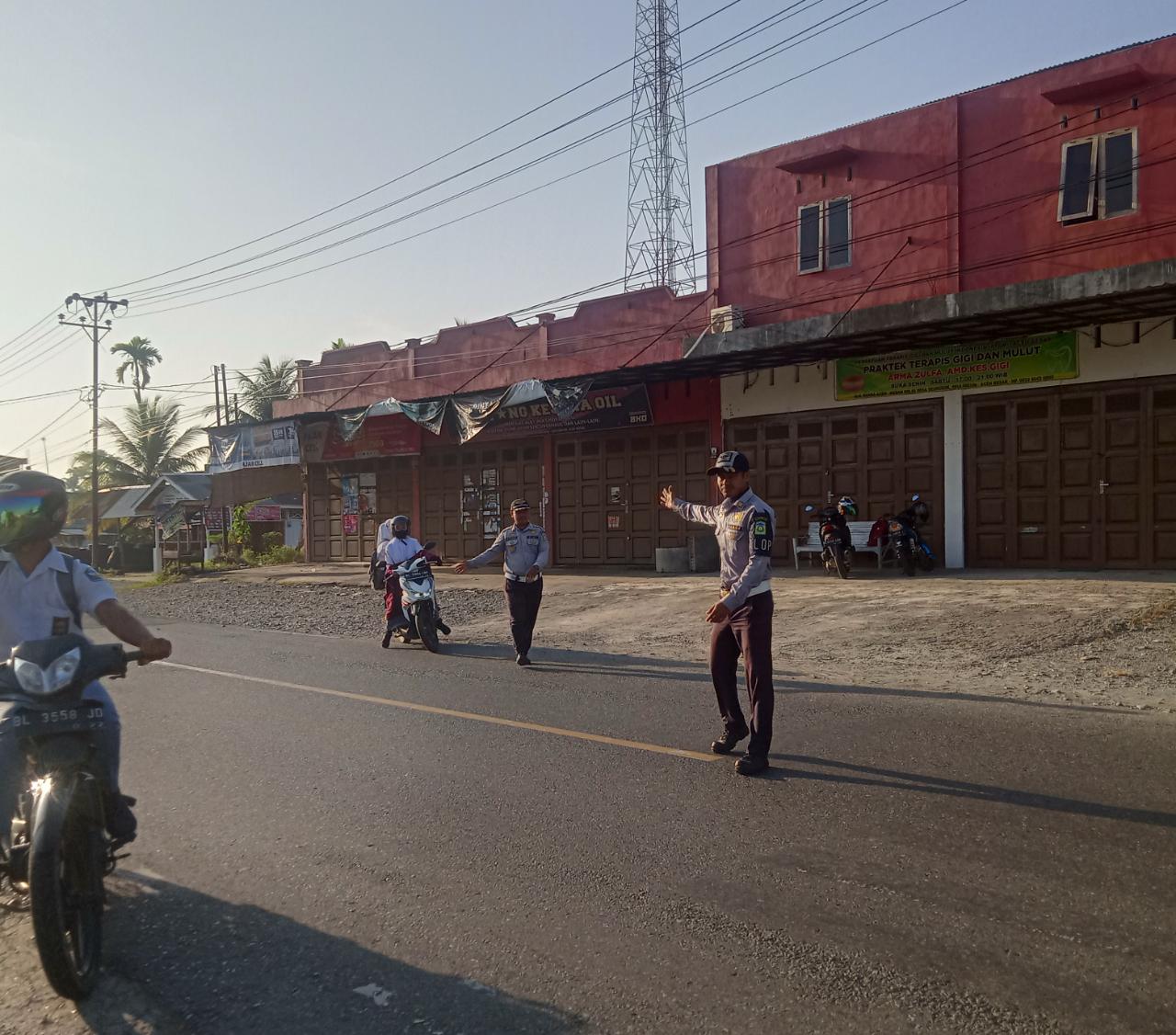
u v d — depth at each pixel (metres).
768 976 3.40
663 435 20.20
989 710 7.27
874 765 5.87
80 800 3.53
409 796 5.65
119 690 9.44
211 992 3.50
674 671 9.65
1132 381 14.97
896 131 17.22
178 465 48.84
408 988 3.45
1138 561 14.98
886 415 17.28
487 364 23.06
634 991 3.35
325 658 11.32
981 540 16.34
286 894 4.32
